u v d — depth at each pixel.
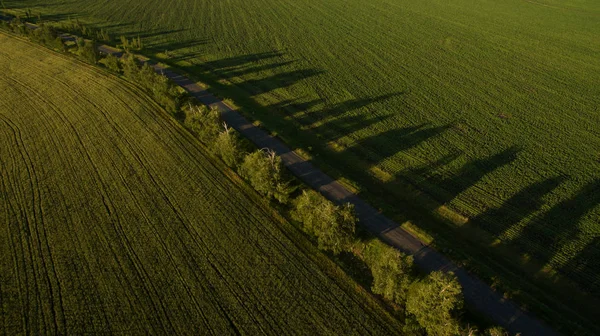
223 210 39.62
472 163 46.66
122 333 29.25
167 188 42.62
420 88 63.72
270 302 31.17
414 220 38.53
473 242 36.75
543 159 47.53
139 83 62.22
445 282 26.41
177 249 35.69
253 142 49.75
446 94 61.97
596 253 35.75
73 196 41.94
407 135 51.75
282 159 46.62
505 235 37.50
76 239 36.94
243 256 34.91
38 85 64.00
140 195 41.78
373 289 31.14
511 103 59.66
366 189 42.03
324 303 31.05
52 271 33.97
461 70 70.31
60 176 44.81
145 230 37.66
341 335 28.86
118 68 66.25
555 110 57.94
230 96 61.25
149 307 31.00
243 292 31.97
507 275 33.31
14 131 52.81
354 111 57.12
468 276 32.50
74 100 59.28
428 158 47.50
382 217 38.28
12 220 39.09
